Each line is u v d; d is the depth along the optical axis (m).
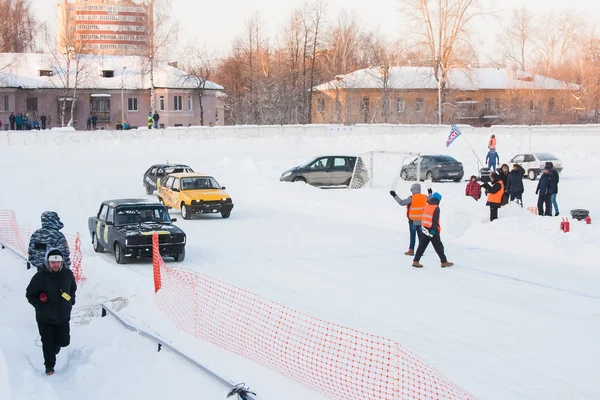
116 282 13.23
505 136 54.78
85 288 13.20
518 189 22.61
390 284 13.23
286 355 8.52
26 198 27.78
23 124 59.28
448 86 73.75
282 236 19.38
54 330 9.02
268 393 7.49
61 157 43.50
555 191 21.48
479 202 22.53
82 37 75.56
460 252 16.62
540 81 78.56
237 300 11.62
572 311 11.23
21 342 10.31
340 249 17.20
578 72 80.75
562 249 15.76
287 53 76.00
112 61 79.62
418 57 68.81
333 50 90.44
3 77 68.38
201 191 23.56
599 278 13.68
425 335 9.90
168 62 73.75
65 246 11.90
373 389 7.26
